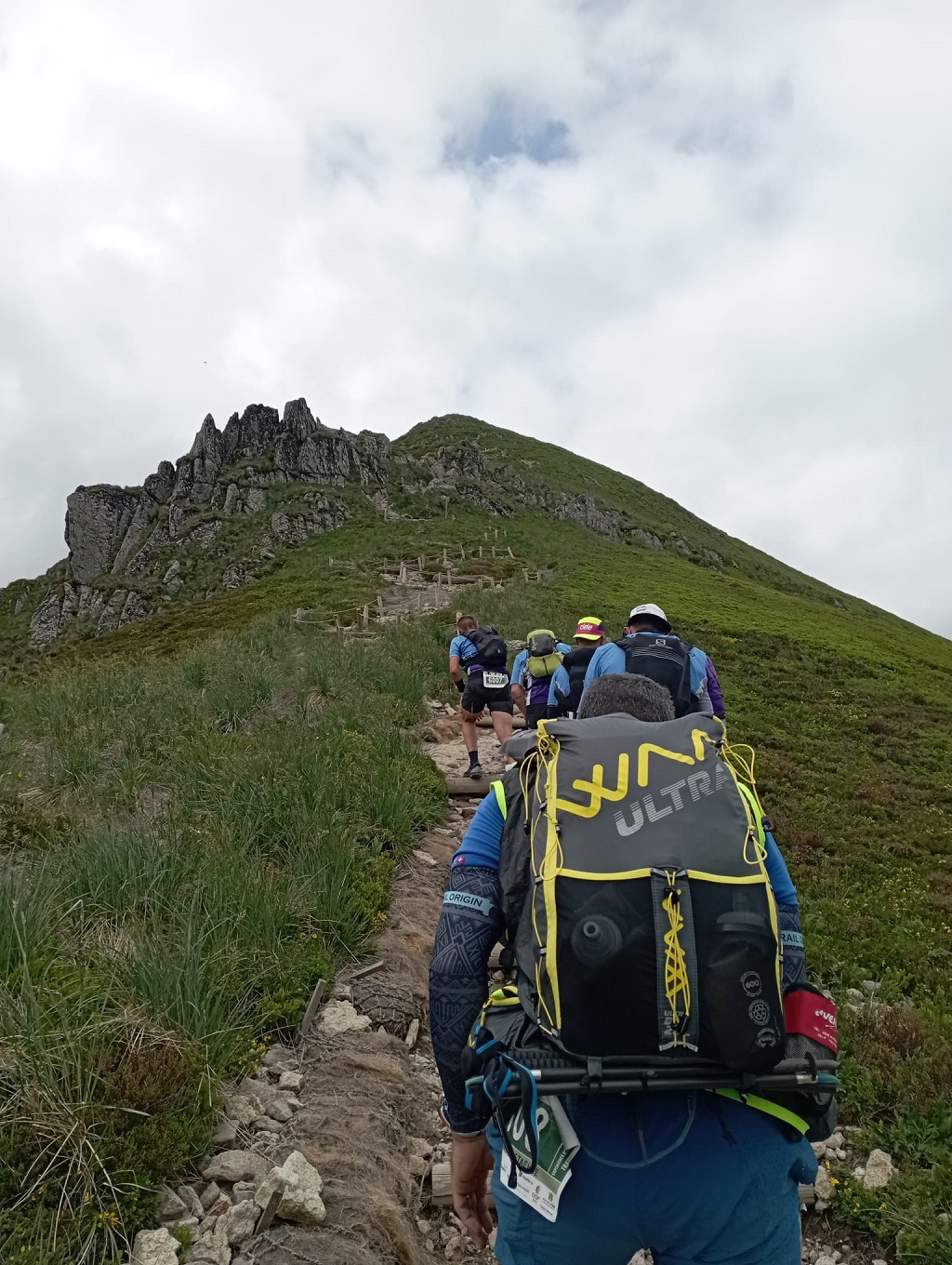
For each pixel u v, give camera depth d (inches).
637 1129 63.7
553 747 74.8
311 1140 124.9
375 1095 140.6
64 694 359.9
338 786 250.7
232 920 165.3
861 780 537.3
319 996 162.6
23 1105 108.8
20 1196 100.0
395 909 208.5
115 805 242.8
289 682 405.7
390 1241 112.5
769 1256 64.6
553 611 996.6
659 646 184.5
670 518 3941.9
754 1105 65.6
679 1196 62.9
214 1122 123.0
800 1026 70.3
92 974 140.6
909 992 241.4
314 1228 109.0
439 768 331.9
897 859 383.2
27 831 214.5
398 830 246.7
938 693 987.9
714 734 75.9
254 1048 142.6
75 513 3518.7
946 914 314.8
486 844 77.2
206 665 449.7
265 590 1827.0
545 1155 64.2
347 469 3223.4
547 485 3484.3
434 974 71.3
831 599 3393.2
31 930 144.8
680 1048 61.6
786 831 400.5
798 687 835.4
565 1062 65.0
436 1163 135.0
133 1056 121.9
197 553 2837.1
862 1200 140.2
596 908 63.1
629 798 68.8
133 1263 98.4
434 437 4510.3
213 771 255.8
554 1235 65.9
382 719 358.0
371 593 1406.3
